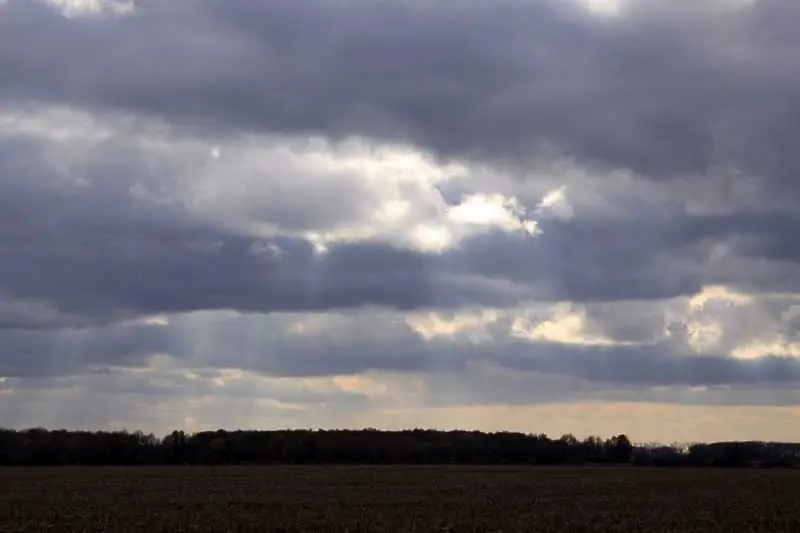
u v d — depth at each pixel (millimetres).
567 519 63031
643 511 69688
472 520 61781
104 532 54250
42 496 83750
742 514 67250
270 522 59750
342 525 57906
